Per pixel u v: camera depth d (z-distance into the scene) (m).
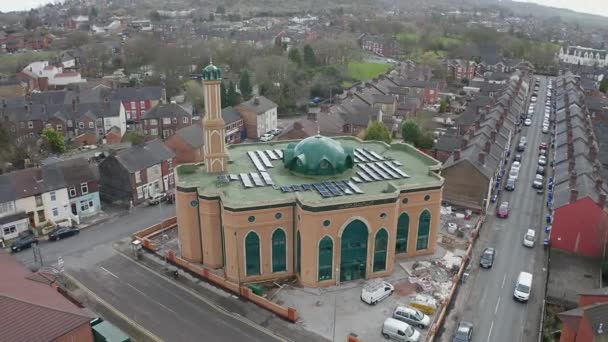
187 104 135.00
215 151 62.47
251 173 62.78
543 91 174.88
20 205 68.31
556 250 65.56
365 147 75.88
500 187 87.38
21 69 174.25
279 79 149.38
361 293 54.09
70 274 59.00
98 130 116.88
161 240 67.31
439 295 54.09
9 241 66.56
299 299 53.56
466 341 46.44
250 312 51.62
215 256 59.34
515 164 96.88
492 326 50.12
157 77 160.50
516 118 123.50
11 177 69.31
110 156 79.19
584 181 69.25
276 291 55.03
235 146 74.06
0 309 36.09
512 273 60.09
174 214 76.75
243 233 54.38
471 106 123.75
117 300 53.75
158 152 84.94
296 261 57.19
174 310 52.03
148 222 73.88
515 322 50.84
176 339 47.53
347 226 54.38
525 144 111.94
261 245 55.56
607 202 65.25
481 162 79.38
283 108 141.88
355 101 128.50
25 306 37.00
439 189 60.16
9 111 113.12
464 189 78.25
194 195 58.53
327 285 56.03
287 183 59.41
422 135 103.56
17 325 35.66
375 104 132.88
